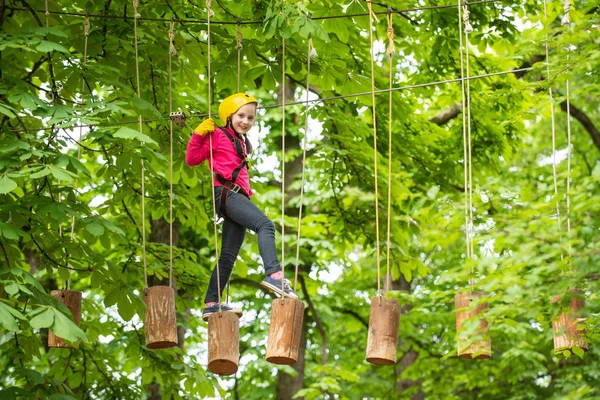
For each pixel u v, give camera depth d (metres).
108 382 14.08
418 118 17.55
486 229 8.72
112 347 17.73
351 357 23.83
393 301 9.27
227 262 9.67
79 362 14.21
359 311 22.72
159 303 9.57
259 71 12.52
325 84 12.81
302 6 10.35
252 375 22.67
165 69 12.67
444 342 21.39
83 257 10.96
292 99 20.77
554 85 9.88
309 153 20.95
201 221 14.04
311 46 10.26
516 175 23.89
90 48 11.88
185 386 13.56
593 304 9.37
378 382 22.61
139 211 14.35
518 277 8.37
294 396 18.78
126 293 10.87
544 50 10.89
